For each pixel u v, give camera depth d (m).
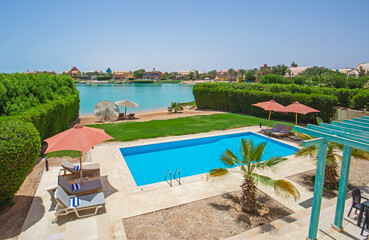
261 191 8.91
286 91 26.39
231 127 19.91
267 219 7.12
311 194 8.74
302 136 10.42
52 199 7.54
